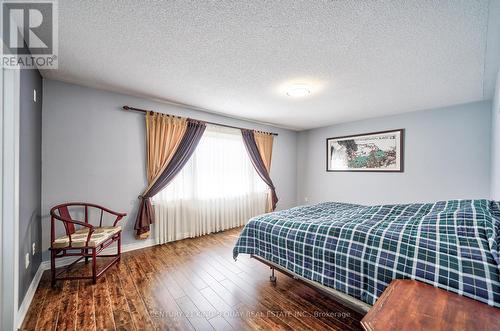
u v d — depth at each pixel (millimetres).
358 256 1507
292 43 1749
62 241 2094
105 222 2789
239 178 4285
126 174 2967
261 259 2217
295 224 2035
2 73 1480
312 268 1751
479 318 866
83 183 2645
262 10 1388
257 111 3760
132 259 2707
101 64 2119
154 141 3133
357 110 3682
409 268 1284
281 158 5223
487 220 1272
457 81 2449
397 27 1533
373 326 835
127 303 1823
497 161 2377
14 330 1472
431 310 919
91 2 1330
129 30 1601
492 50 1799
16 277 1499
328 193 4977
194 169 3590
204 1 1314
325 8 1359
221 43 1760
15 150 1516
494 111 2666
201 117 3727
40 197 2338
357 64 2080
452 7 1327
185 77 2404
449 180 3400
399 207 2039
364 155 4352
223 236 3668
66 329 1524
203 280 2217
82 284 2109
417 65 2084
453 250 1210
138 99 3061
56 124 2479
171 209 3352
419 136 3682
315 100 3158
